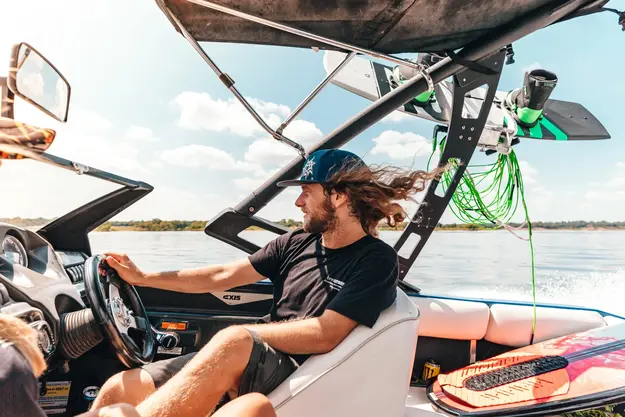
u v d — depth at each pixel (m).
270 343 1.17
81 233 2.19
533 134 2.81
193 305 2.29
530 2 1.69
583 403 1.65
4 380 0.43
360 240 1.41
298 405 1.12
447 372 2.29
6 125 0.47
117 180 2.15
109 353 1.85
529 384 1.86
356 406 1.16
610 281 5.85
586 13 1.81
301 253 1.54
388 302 1.24
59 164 1.89
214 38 1.85
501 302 2.37
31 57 0.71
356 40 1.90
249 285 2.27
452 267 7.41
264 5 1.65
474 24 1.80
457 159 2.30
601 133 2.96
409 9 1.68
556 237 12.02
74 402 1.85
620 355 1.90
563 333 2.26
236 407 0.86
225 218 2.37
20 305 1.23
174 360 1.41
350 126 2.20
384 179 1.45
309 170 1.45
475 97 2.90
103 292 1.36
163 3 1.63
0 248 1.43
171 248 7.35
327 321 1.18
